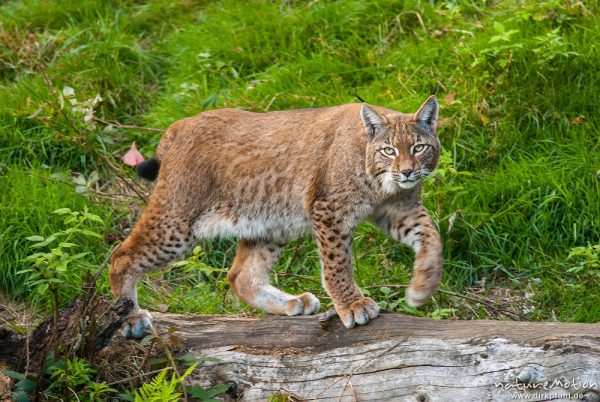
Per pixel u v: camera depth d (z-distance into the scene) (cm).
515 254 1129
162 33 1554
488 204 1160
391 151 928
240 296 1019
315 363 838
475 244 1128
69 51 1468
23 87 1363
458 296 1059
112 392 880
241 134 1006
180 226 999
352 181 941
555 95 1244
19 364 883
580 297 1054
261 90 1342
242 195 998
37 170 1225
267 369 851
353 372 817
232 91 1364
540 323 791
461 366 767
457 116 1251
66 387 842
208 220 1009
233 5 1550
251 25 1491
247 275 1017
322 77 1362
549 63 1272
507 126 1230
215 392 834
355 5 1470
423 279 910
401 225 959
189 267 1022
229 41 1454
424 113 951
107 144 1305
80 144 1259
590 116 1230
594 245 1084
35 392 845
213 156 1004
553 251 1123
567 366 725
